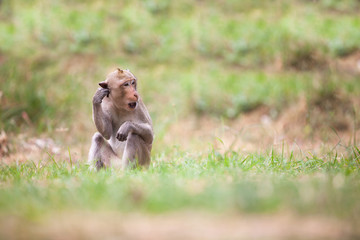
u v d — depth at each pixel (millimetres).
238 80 23188
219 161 9984
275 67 24594
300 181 7562
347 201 5902
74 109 18141
